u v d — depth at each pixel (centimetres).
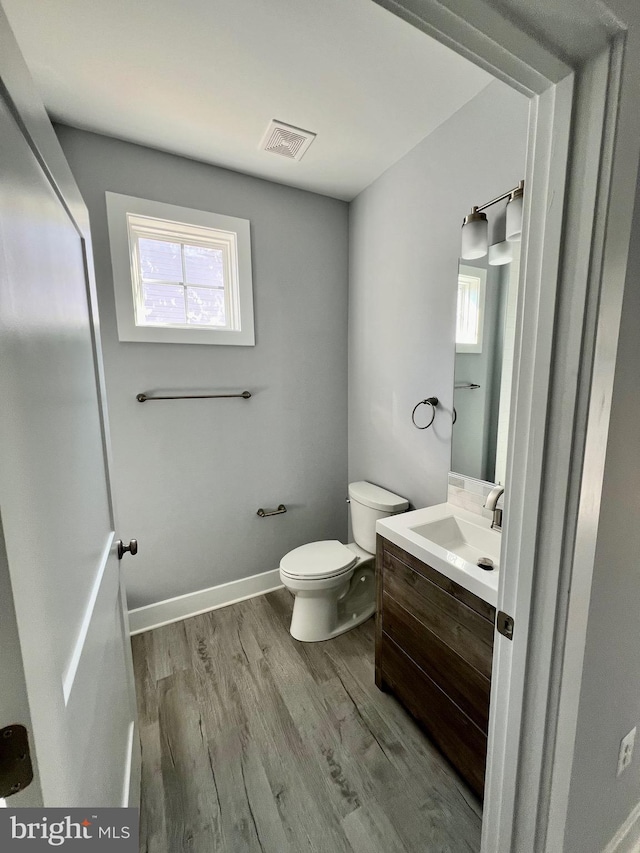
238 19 106
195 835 106
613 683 81
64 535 61
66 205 76
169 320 193
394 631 143
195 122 153
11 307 45
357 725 139
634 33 47
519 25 44
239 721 142
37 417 53
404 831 106
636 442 71
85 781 62
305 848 102
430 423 179
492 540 140
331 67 125
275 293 212
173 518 201
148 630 197
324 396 238
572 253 54
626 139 50
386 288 201
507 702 73
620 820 94
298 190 211
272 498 229
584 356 55
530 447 62
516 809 74
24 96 54
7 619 39
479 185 144
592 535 62
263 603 221
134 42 113
